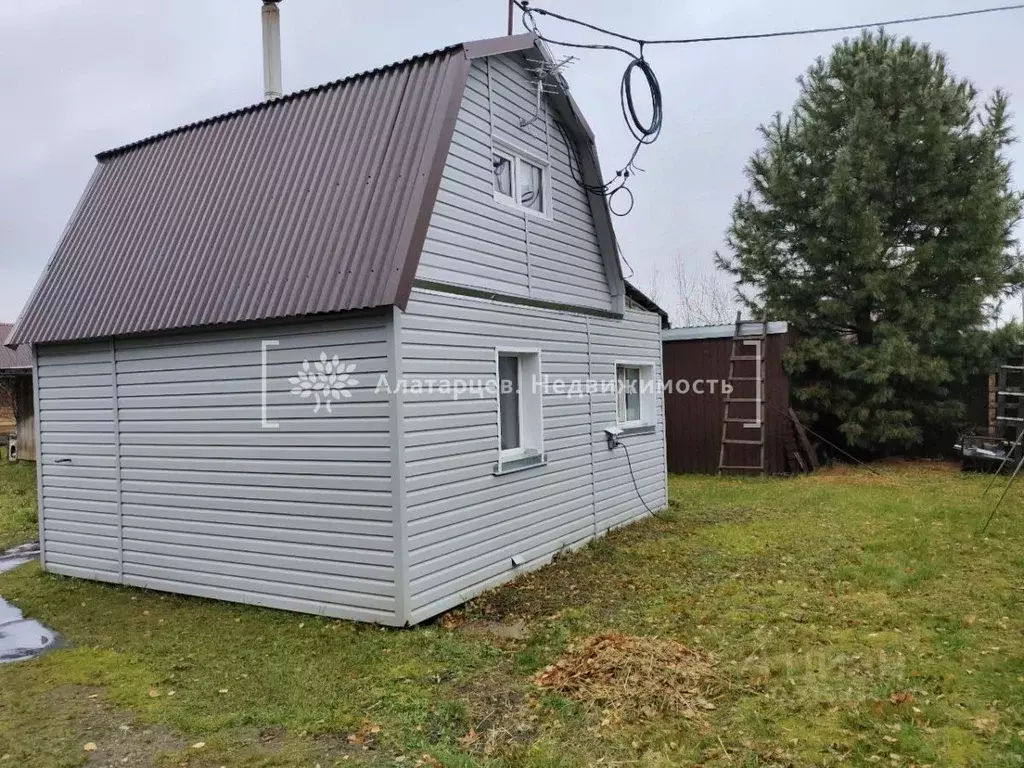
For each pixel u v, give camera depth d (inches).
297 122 249.4
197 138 279.9
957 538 291.3
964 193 498.3
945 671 161.3
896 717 140.5
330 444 210.5
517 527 261.6
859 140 498.9
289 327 217.2
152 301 242.5
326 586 213.6
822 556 271.6
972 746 129.5
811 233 533.3
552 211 298.5
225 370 232.2
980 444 494.6
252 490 228.2
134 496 259.4
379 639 193.3
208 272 234.2
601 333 342.6
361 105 235.5
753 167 559.8
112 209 286.4
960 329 506.6
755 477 499.2
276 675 173.9
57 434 283.1
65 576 283.6
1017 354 503.5
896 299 500.4
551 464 290.0
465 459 230.5
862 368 495.5
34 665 189.8
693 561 274.5
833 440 558.6
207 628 212.7
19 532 378.6
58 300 275.1
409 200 201.8
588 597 233.5
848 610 208.2
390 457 198.8
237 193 246.8
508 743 136.6
